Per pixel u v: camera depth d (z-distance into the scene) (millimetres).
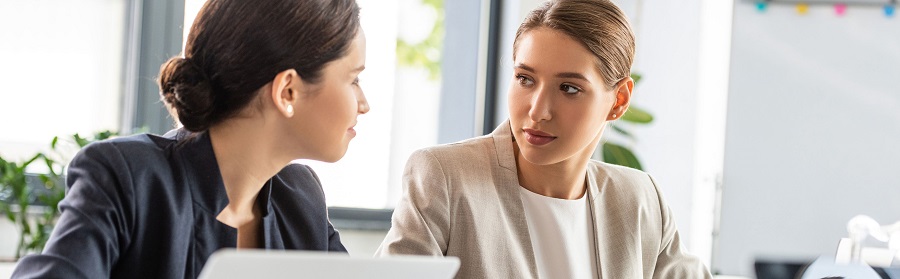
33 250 2430
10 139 2781
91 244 1074
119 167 1124
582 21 1422
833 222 2992
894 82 2965
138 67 2838
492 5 3229
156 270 1138
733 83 3006
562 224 1582
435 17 6195
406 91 3889
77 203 1095
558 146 1448
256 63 1127
